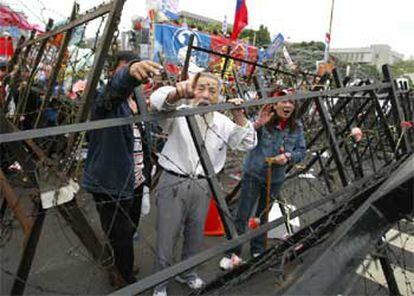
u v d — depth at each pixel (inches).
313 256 50.4
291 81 232.1
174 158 113.0
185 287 126.8
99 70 80.6
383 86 129.7
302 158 144.5
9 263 128.6
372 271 104.8
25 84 168.7
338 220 69.6
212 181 83.7
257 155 138.9
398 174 68.6
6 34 238.4
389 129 136.8
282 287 51.9
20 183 101.0
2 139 56.7
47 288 121.8
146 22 360.5
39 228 88.0
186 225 122.4
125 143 106.6
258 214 145.5
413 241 131.3
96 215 150.5
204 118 108.2
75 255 141.2
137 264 144.6
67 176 88.3
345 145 165.3
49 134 60.5
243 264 77.4
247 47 397.7
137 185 131.1
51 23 134.0
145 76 77.3
